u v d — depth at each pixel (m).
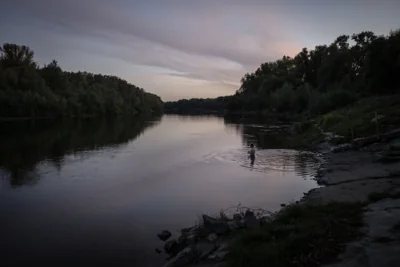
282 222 11.23
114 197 18.25
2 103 87.56
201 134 56.78
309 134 45.31
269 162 27.86
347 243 8.76
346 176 19.97
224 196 18.00
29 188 20.30
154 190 19.52
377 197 12.85
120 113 143.75
